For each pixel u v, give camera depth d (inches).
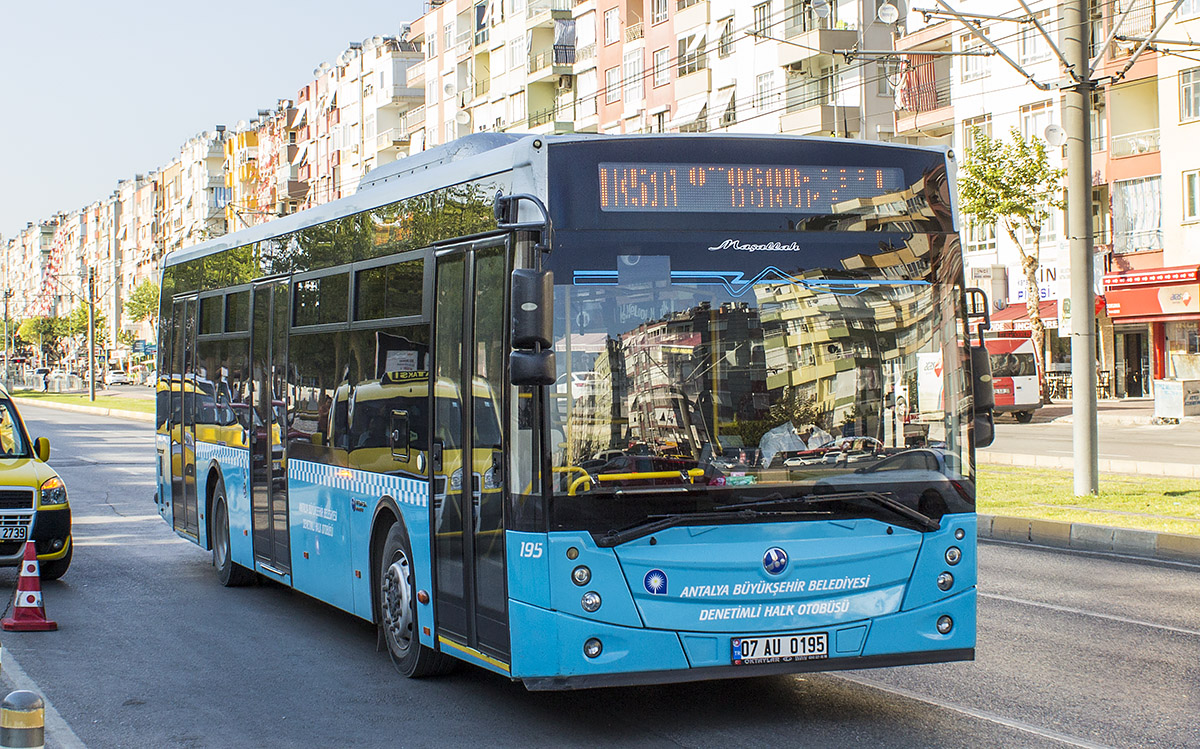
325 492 379.2
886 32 2092.8
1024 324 1812.3
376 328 343.6
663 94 2511.1
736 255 267.3
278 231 436.1
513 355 246.7
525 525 257.0
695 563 257.3
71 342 5915.4
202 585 494.9
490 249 277.6
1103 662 333.1
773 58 2175.2
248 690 319.3
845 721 278.1
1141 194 1729.8
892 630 269.0
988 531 616.4
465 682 324.2
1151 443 1101.1
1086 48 706.8
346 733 277.6
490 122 3284.9
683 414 260.8
